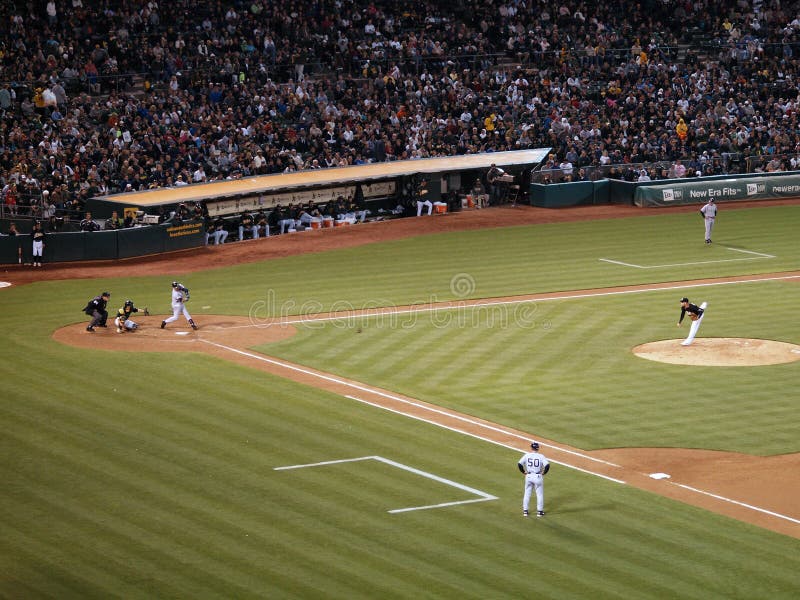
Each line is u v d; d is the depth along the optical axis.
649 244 71.00
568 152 85.25
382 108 83.94
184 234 69.25
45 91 73.81
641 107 89.50
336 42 88.12
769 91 94.06
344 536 30.36
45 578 27.86
